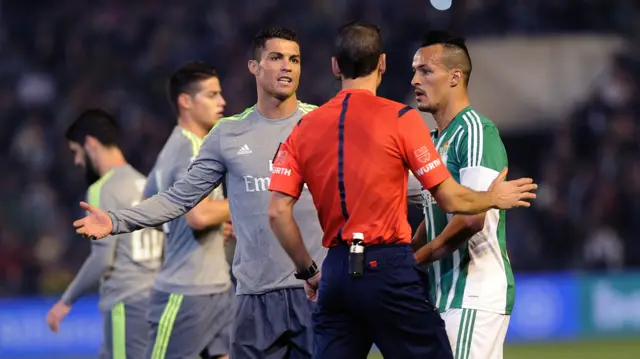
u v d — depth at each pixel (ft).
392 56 213.87
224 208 70.08
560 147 194.18
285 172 53.26
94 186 78.84
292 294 62.64
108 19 227.40
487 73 194.08
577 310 168.45
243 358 63.31
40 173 198.49
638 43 204.64
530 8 216.33
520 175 199.41
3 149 205.77
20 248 176.76
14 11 228.02
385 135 51.62
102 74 217.97
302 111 63.93
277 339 62.90
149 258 78.33
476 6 217.15
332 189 52.08
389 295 51.34
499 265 57.93
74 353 155.22
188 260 71.51
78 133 80.33
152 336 72.38
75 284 77.97
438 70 58.49
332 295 52.24
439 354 52.06
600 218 188.24
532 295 166.91
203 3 228.84
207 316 71.67
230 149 62.64
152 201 60.18
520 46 196.13
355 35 52.90
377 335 52.37
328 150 52.19
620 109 198.70
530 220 189.47
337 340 52.90
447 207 51.57
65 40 224.94
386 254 51.49
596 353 143.84
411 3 220.84
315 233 62.18
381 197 51.57
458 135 57.52
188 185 61.98
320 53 216.13
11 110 212.02
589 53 199.21
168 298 71.56
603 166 194.39
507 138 201.46
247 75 215.31
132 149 204.74
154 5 229.66
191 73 74.13
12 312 155.12
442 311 57.82
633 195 192.03
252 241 62.80
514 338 165.58
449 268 58.03
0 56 222.07
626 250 184.85
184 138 72.43
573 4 216.13
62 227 188.14
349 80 53.52
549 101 194.39
